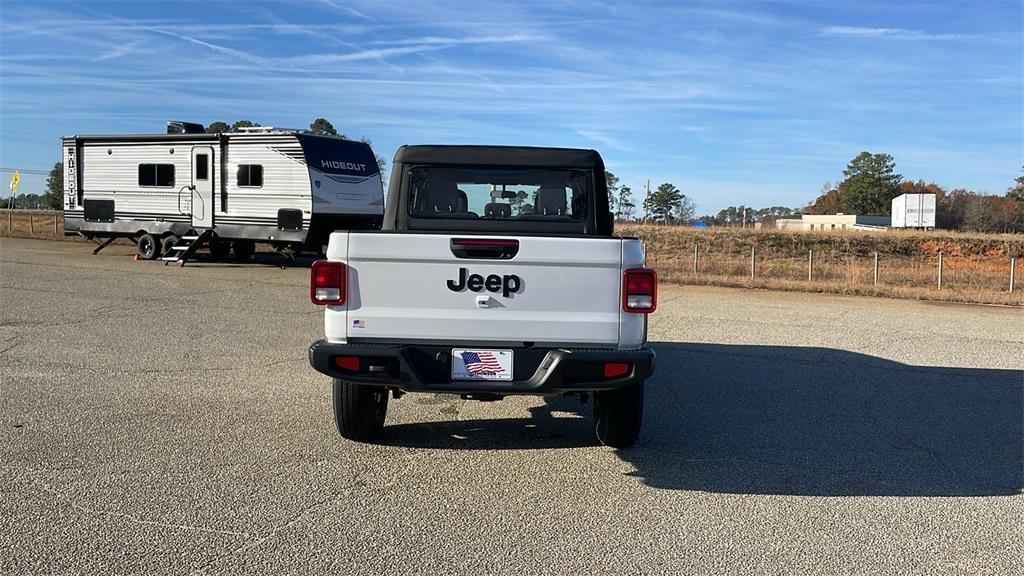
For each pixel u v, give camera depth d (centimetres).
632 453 548
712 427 621
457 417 639
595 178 593
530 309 481
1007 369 888
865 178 10369
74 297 1341
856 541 399
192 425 591
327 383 740
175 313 1182
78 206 2156
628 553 379
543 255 477
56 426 579
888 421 650
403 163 593
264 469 494
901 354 978
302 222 1828
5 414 611
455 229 592
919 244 3850
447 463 517
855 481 495
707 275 2173
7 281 1555
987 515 439
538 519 421
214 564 356
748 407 690
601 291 482
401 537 392
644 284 481
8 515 408
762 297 1666
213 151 1925
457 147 591
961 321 1332
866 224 8100
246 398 678
